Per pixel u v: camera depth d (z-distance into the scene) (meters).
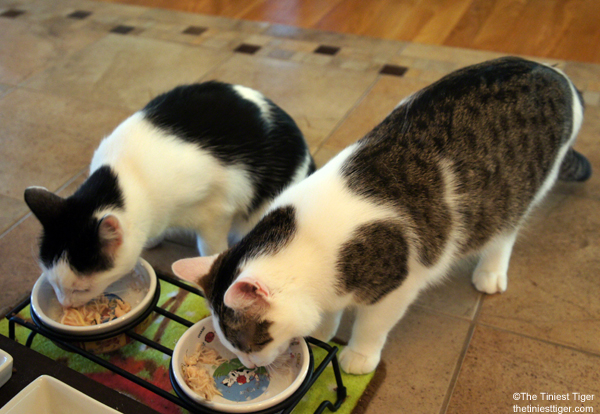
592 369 0.68
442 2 1.55
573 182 0.95
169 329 0.73
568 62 1.25
